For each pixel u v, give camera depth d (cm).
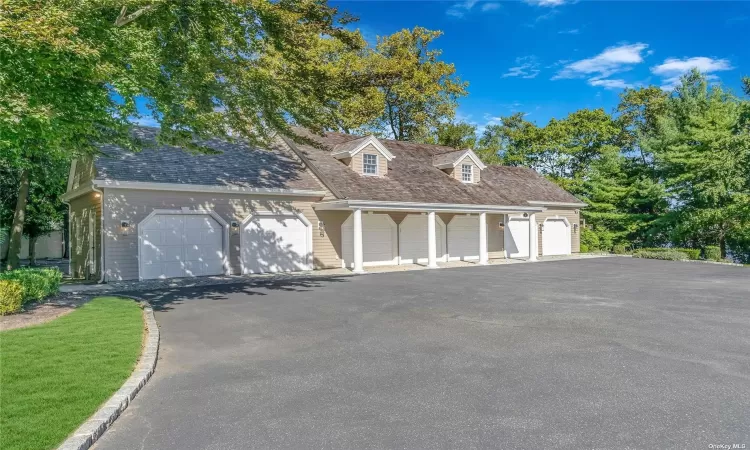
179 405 460
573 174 3834
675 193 2784
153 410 448
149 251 1559
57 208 2686
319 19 1248
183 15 1036
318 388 504
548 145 3759
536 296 1152
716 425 402
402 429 399
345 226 2016
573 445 367
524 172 2967
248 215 1761
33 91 728
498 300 1090
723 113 2694
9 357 583
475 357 614
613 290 1262
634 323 825
